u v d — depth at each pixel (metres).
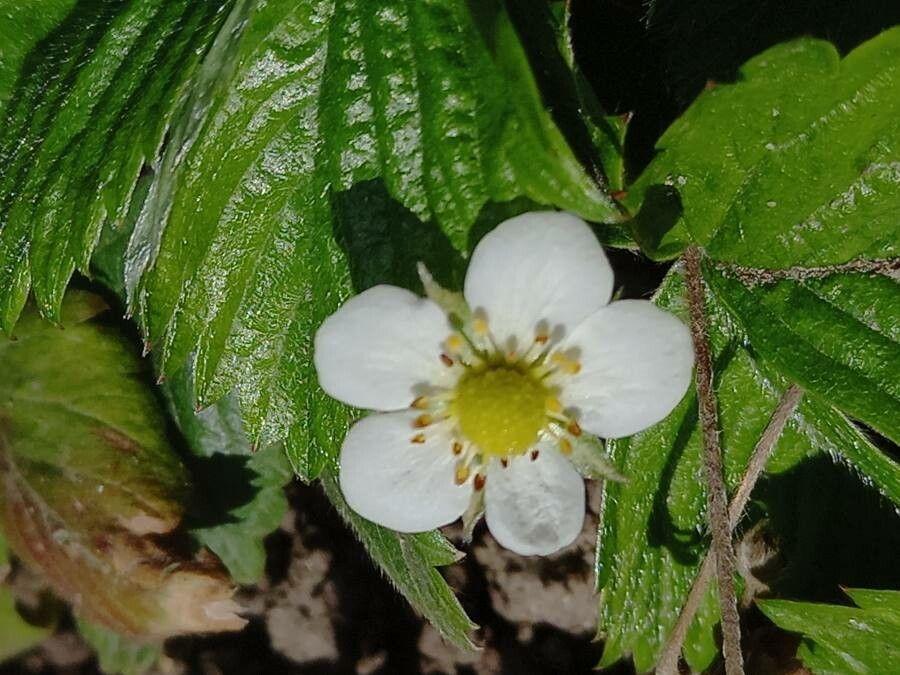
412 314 0.05
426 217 0.05
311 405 0.06
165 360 0.05
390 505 0.05
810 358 0.05
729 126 0.05
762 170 0.05
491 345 0.05
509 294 0.05
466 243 0.05
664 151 0.05
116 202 0.05
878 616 0.06
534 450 0.05
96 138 0.06
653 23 0.06
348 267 0.05
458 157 0.05
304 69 0.05
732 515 0.06
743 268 0.06
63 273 0.06
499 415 0.05
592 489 0.08
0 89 0.06
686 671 0.07
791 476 0.07
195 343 0.05
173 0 0.06
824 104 0.05
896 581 0.07
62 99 0.06
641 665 0.07
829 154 0.05
